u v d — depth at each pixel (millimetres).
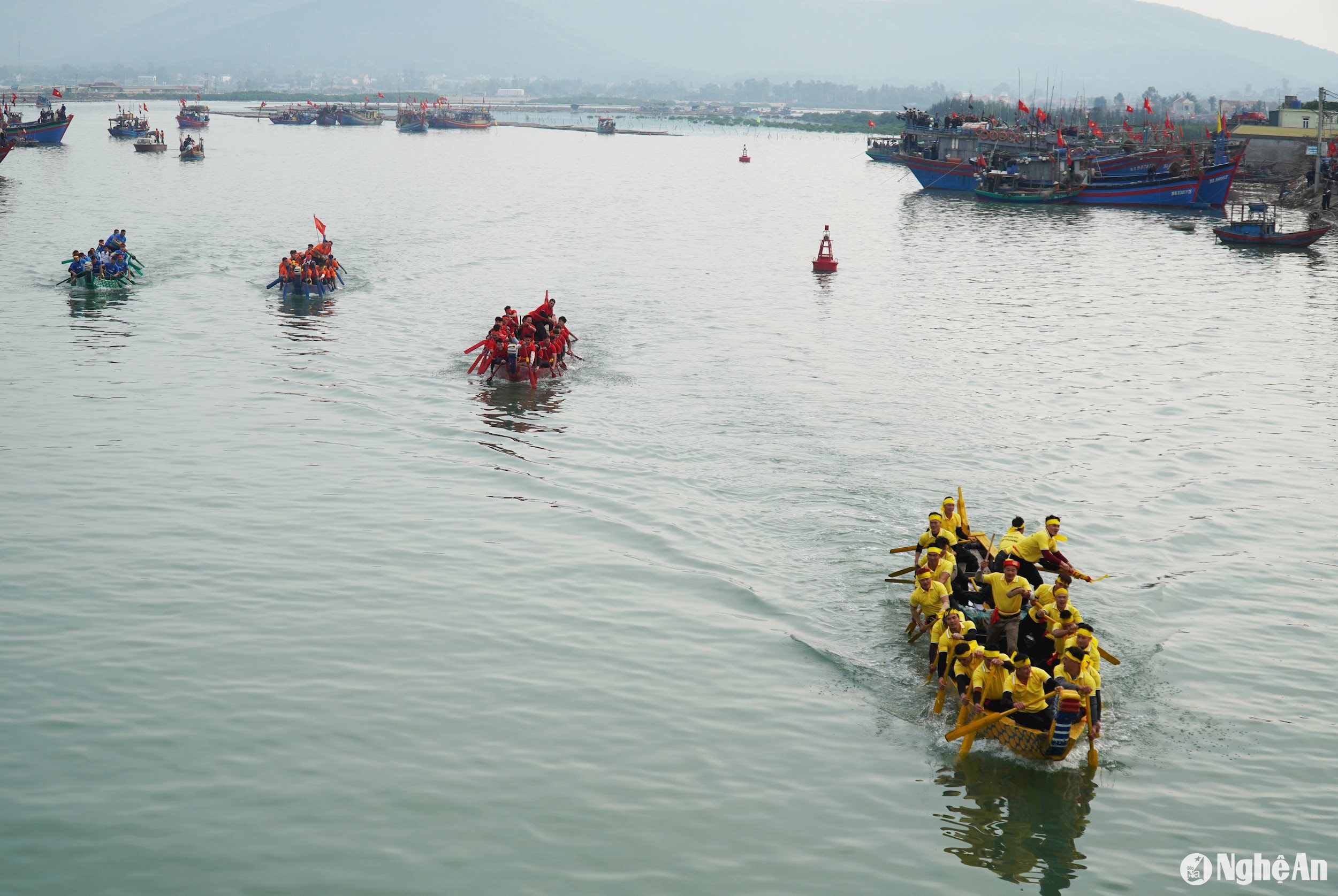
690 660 17625
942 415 31703
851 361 38281
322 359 37062
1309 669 17562
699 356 38625
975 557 19500
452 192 105188
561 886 12305
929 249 71188
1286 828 13641
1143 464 27688
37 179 104375
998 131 123188
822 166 167875
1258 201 104750
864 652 17953
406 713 15828
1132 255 69250
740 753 15070
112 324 41562
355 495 24672
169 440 28156
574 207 94188
